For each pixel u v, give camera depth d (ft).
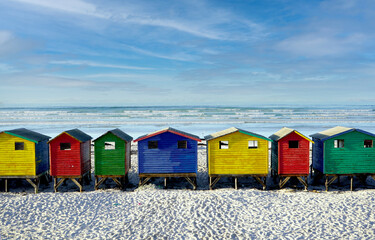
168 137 67.92
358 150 67.51
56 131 170.50
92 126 194.39
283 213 52.90
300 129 174.40
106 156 68.64
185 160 68.39
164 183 71.87
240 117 251.60
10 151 66.74
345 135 67.10
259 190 67.82
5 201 58.34
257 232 45.62
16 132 67.31
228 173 68.33
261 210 54.24
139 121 222.28
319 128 178.70
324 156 67.87
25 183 76.38
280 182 70.13
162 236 44.52
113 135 68.23
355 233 44.27
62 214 53.42
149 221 49.88
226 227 47.44
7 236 44.16
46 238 44.04
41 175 70.85
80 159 67.87
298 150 68.28
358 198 60.03
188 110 337.31
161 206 55.83
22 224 48.70
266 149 67.77
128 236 44.65
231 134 67.62
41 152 70.69
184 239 43.62
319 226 47.26
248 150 67.97
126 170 70.90
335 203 57.21
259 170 68.08
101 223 49.73
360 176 71.00
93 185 74.74
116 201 60.85
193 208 54.49
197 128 181.88
